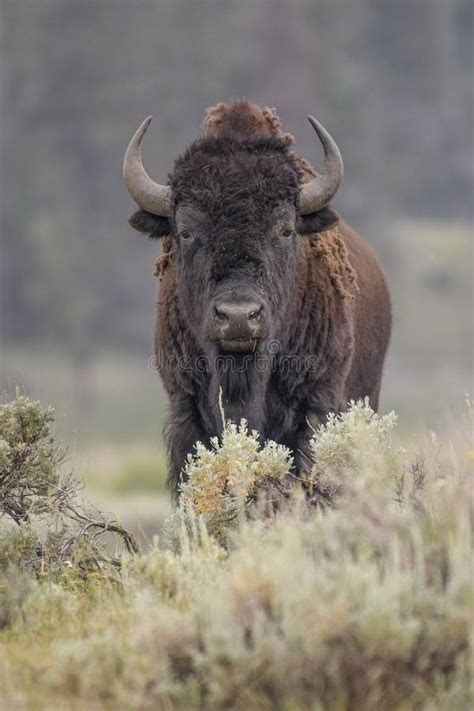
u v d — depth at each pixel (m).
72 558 22.45
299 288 27.34
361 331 30.94
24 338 198.50
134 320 197.88
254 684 15.87
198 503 22.78
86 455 32.94
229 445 23.08
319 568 17.12
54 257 196.88
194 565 19.83
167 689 16.00
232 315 24.44
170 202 27.02
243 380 25.94
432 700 15.73
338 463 22.55
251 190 25.61
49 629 19.09
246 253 25.19
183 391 27.69
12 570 20.55
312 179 28.08
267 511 22.86
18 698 16.17
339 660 15.71
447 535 18.25
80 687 16.53
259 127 28.44
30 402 24.16
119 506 58.00
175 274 27.69
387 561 17.25
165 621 16.75
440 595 16.64
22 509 23.66
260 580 16.91
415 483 22.33
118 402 158.38
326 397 27.81
